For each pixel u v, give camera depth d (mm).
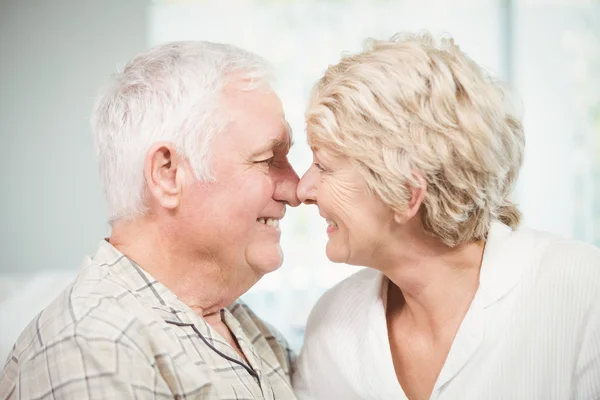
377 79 1125
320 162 1193
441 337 1252
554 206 4680
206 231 1219
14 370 1146
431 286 1239
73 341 1031
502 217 1330
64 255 4750
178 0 4621
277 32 4566
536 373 1150
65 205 4734
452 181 1124
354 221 1190
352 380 1323
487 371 1167
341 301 1426
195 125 1170
